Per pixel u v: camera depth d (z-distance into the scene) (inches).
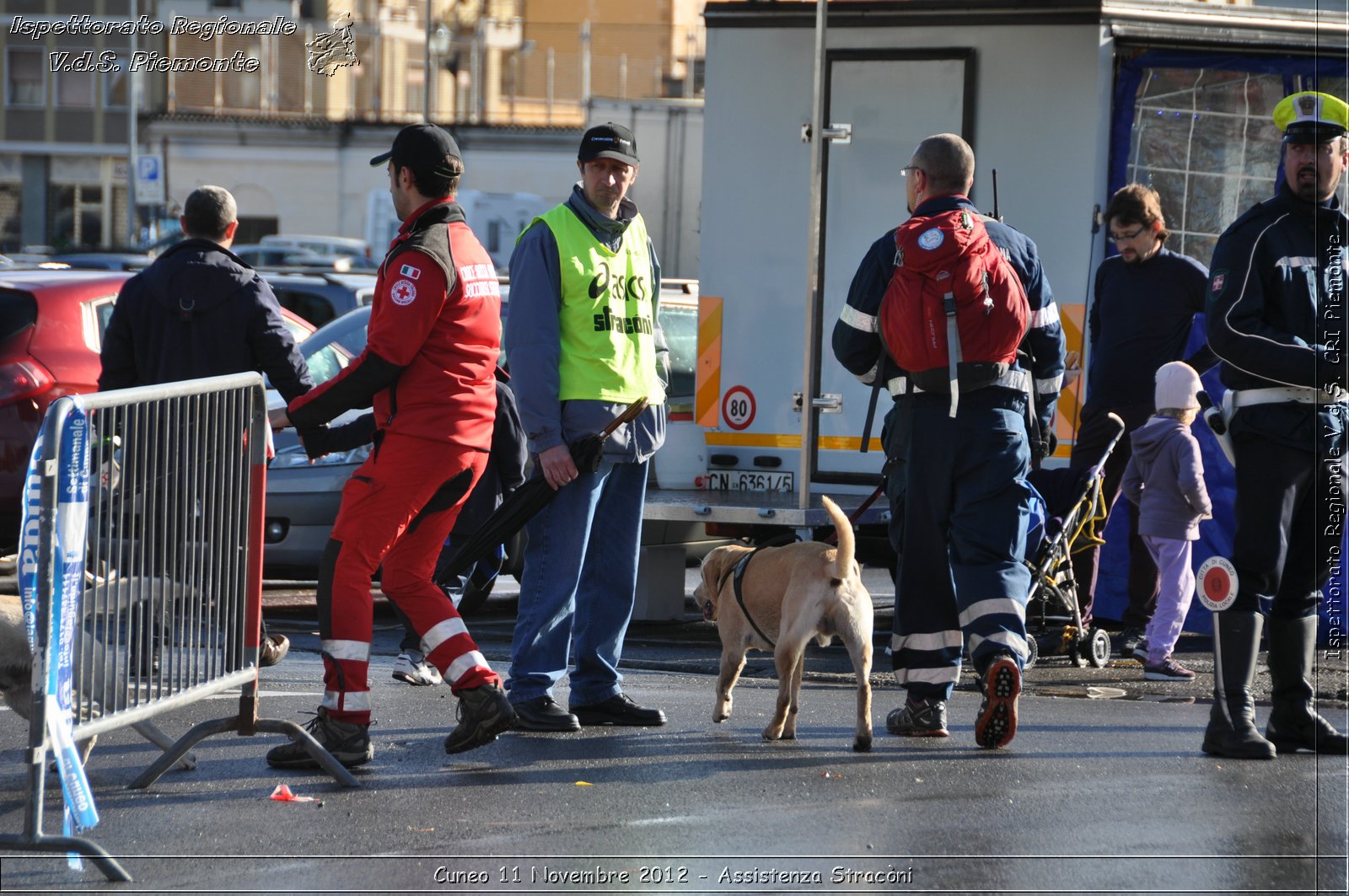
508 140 5467.5
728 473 1347.2
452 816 675.4
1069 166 1235.9
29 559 598.9
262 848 626.2
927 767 775.7
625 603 890.1
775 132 1311.5
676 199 3068.4
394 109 5885.8
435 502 754.2
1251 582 805.2
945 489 829.2
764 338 1327.5
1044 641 1161.4
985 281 801.6
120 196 6486.2
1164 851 629.3
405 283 727.1
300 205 5905.5
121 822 663.1
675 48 6043.3
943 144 836.0
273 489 1337.4
